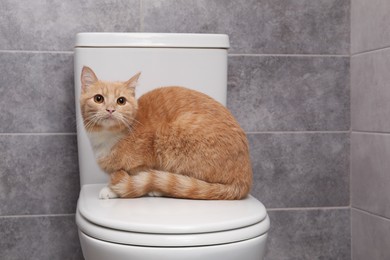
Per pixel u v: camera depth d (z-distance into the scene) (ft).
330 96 6.45
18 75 5.93
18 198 6.00
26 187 6.00
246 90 6.29
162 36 5.32
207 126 4.64
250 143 6.32
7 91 5.92
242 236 3.59
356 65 6.33
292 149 6.41
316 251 6.50
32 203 6.02
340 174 6.51
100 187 5.09
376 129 5.93
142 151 4.78
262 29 6.28
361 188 6.28
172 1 6.12
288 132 6.39
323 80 6.43
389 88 5.65
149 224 3.51
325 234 6.51
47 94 5.99
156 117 4.86
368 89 6.08
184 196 4.40
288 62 6.35
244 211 3.93
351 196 6.52
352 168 6.48
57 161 6.04
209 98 4.95
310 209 6.47
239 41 6.25
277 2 6.29
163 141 4.70
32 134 5.98
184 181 4.40
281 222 6.42
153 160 4.80
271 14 6.29
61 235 6.08
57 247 6.08
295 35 6.35
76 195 6.08
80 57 5.27
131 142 4.78
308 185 6.45
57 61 5.98
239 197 4.50
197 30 6.17
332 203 6.51
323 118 6.45
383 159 5.80
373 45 5.95
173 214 3.80
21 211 6.01
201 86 5.43
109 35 5.25
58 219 6.07
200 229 3.49
